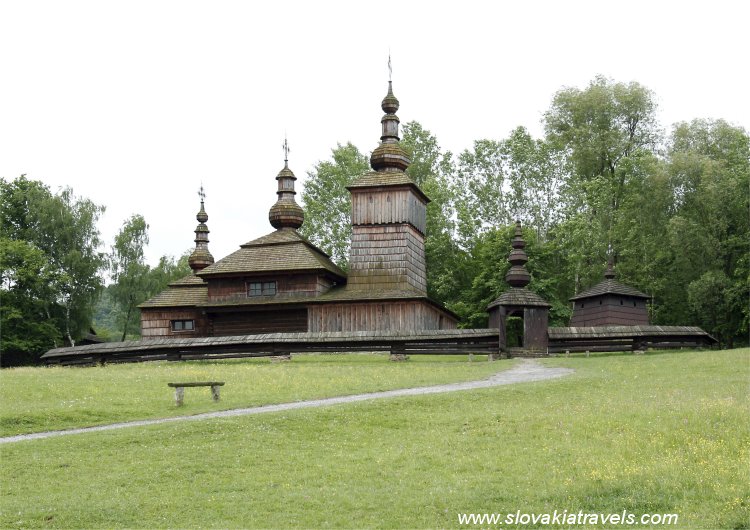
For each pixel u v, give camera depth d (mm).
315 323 68125
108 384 42438
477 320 80062
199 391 40094
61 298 89188
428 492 23094
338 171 95250
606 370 44875
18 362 85875
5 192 91750
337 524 21109
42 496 23656
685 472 23844
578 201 87000
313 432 29766
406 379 43281
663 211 78250
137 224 100125
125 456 27250
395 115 73812
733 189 72125
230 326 72000
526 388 37312
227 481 24578
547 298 77188
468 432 29281
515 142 90125
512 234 78250
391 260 69875
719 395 33906
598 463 24906
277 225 76438
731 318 70750
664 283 77125
